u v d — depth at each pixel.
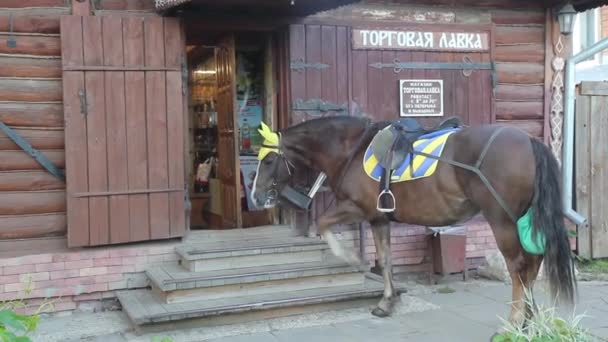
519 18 7.55
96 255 5.96
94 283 5.98
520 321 4.59
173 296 5.48
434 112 7.15
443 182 4.84
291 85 6.64
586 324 5.32
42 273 5.82
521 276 4.64
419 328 5.34
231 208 7.50
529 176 4.52
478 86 7.31
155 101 6.03
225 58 7.50
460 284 6.97
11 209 5.84
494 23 7.45
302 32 6.65
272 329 5.38
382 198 5.20
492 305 6.04
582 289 6.64
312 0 5.77
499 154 4.59
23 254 5.81
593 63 11.23
